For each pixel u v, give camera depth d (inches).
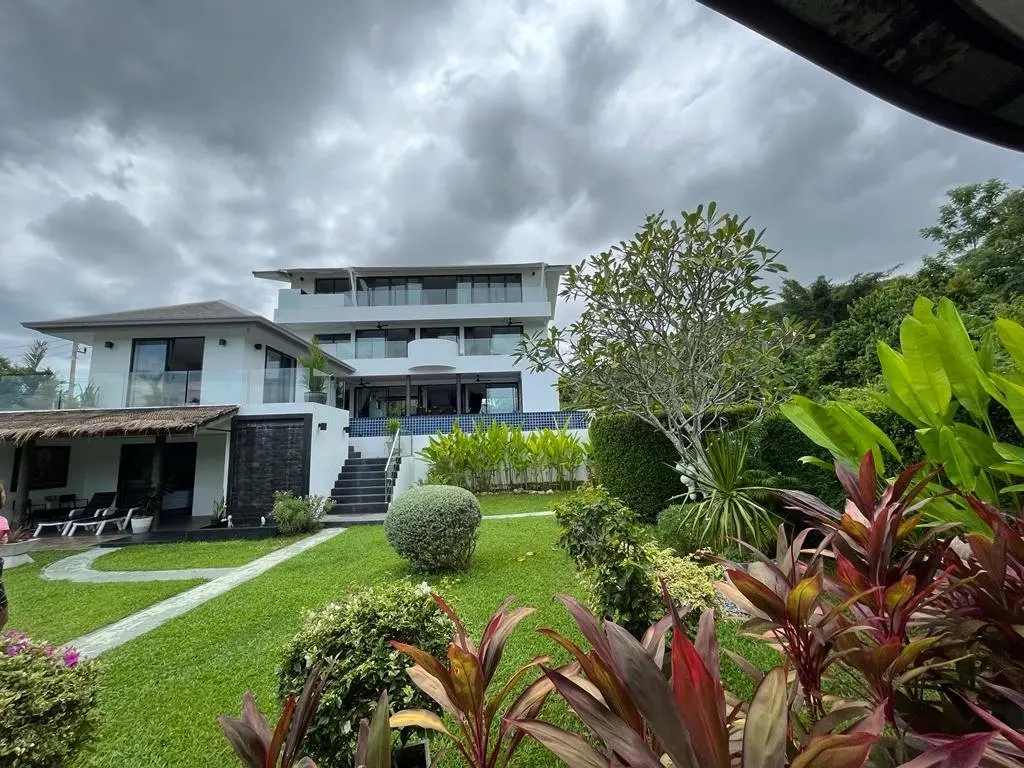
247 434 426.9
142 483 489.4
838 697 59.9
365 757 46.3
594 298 253.3
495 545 279.7
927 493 81.5
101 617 190.1
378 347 778.8
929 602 52.8
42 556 316.8
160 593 222.1
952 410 91.7
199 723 110.6
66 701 79.4
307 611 98.3
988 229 609.9
